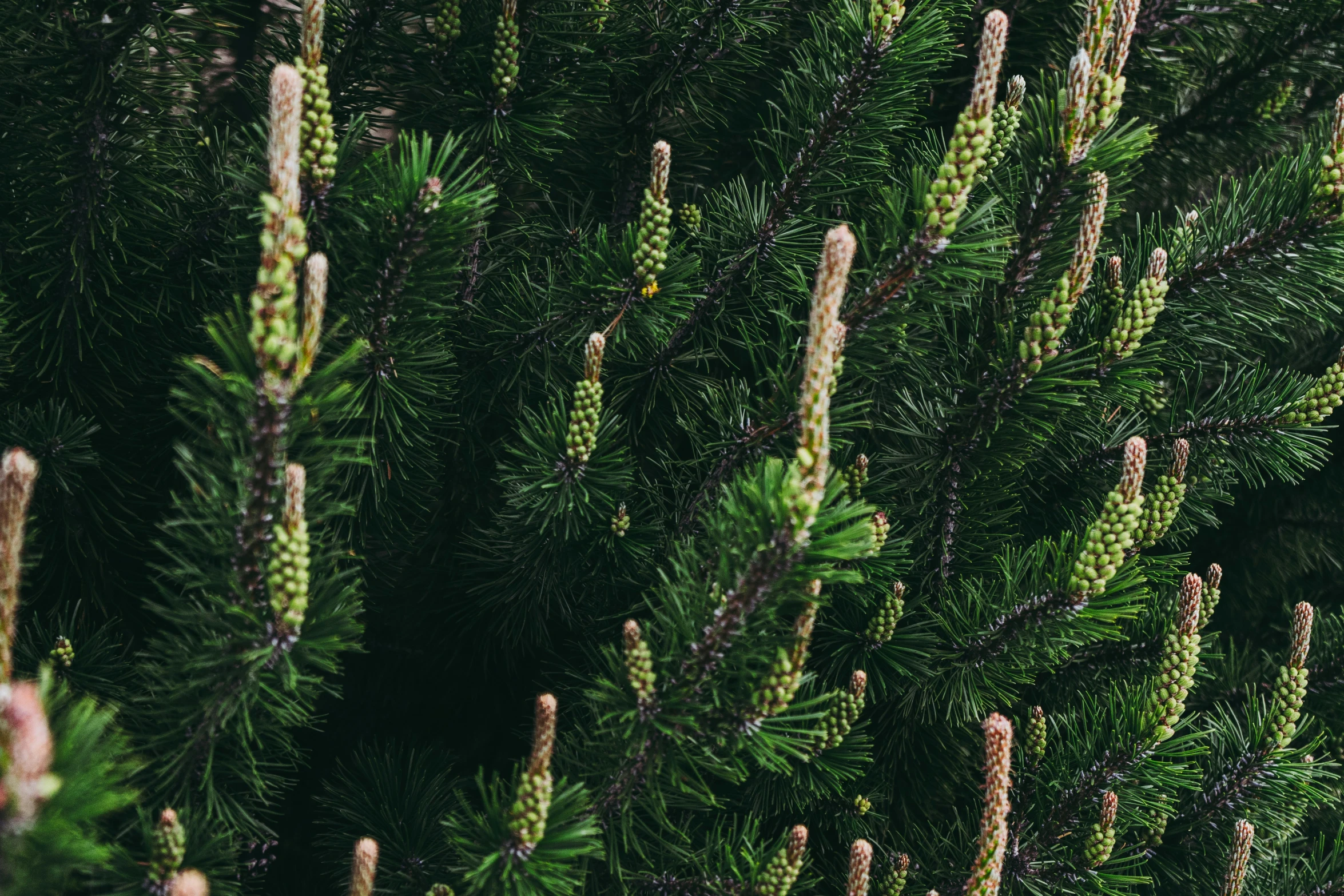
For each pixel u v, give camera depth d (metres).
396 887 1.87
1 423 1.84
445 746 2.02
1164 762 1.86
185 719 1.75
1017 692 1.91
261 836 1.83
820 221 1.91
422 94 1.92
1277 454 1.95
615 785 1.79
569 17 1.88
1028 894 1.89
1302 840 2.07
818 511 1.72
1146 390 1.90
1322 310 1.98
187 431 1.91
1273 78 2.14
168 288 1.89
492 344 1.92
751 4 1.92
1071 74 1.82
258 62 1.93
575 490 1.85
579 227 1.98
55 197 1.85
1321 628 2.11
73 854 1.63
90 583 1.90
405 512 1.93
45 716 1.65
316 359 1.80
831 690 1.91
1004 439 1.88
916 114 1.95
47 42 1.82
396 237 1.78
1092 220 1.81
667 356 1.93
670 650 1.76
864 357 1.84
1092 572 1.82
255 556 1.72
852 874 1.75
